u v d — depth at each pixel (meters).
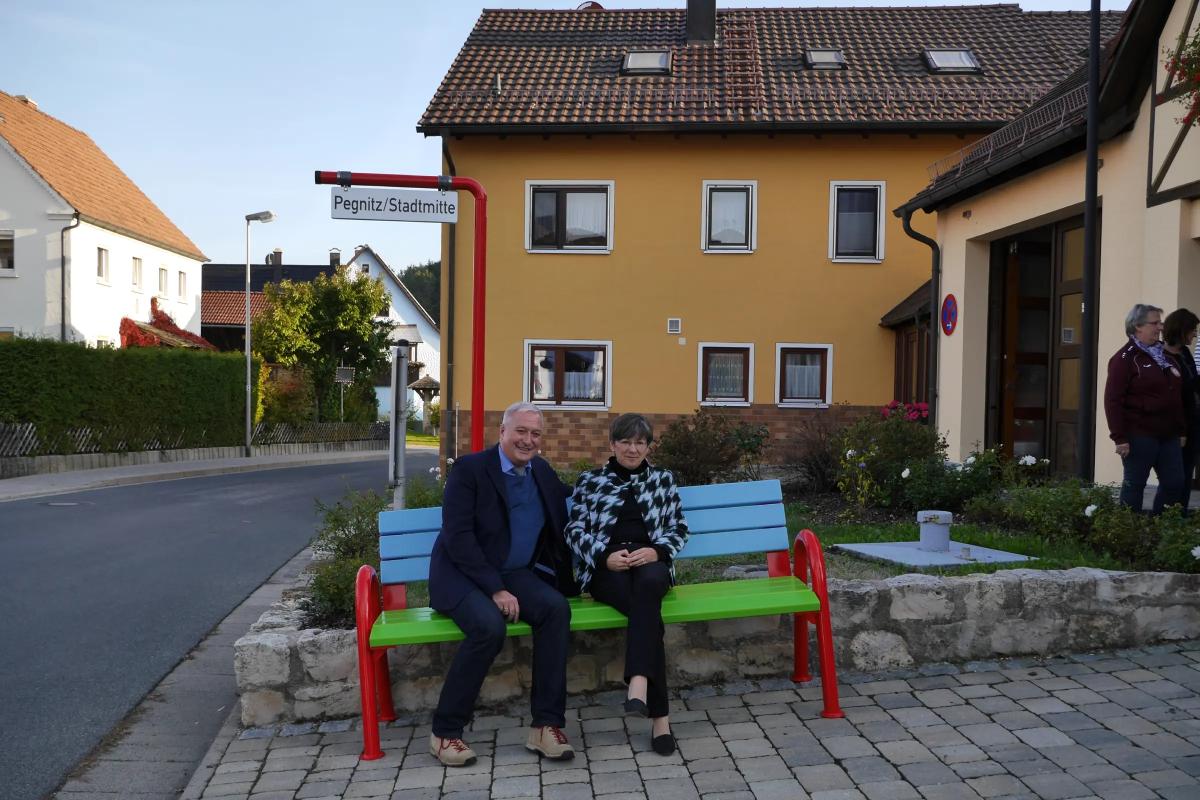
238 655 4.63
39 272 30.25
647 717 4.54
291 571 9.15
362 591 4.35
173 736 4.77
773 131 17.09
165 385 26.58
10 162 30.16
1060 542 6.32
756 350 17.62
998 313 12.20
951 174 12.26
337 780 3.98
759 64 18.94
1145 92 8.69
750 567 6.15
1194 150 7.94
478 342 6.54
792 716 4.44
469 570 4.28
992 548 6.52
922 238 13.25
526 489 4.59
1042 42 19.70
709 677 4.95
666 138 17.48
